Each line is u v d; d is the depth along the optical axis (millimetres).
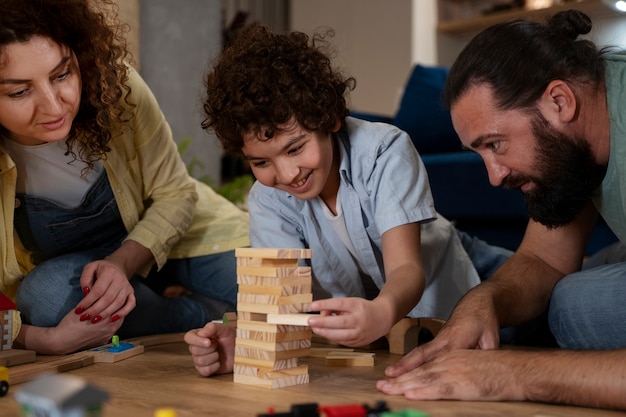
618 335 1239
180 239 1821
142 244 1604
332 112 1273
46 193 1569
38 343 1440
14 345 1457
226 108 1236
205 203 1904
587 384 968
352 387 1135
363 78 4340
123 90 1562
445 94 1253
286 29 4773
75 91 1330
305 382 1174
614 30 1536
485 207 2760
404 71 4172
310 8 4590
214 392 1098
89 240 1703
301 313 1140
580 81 1180
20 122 1291
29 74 1239
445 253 1649
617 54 1223
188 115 3738
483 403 1018
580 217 1447
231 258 1843
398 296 1173
